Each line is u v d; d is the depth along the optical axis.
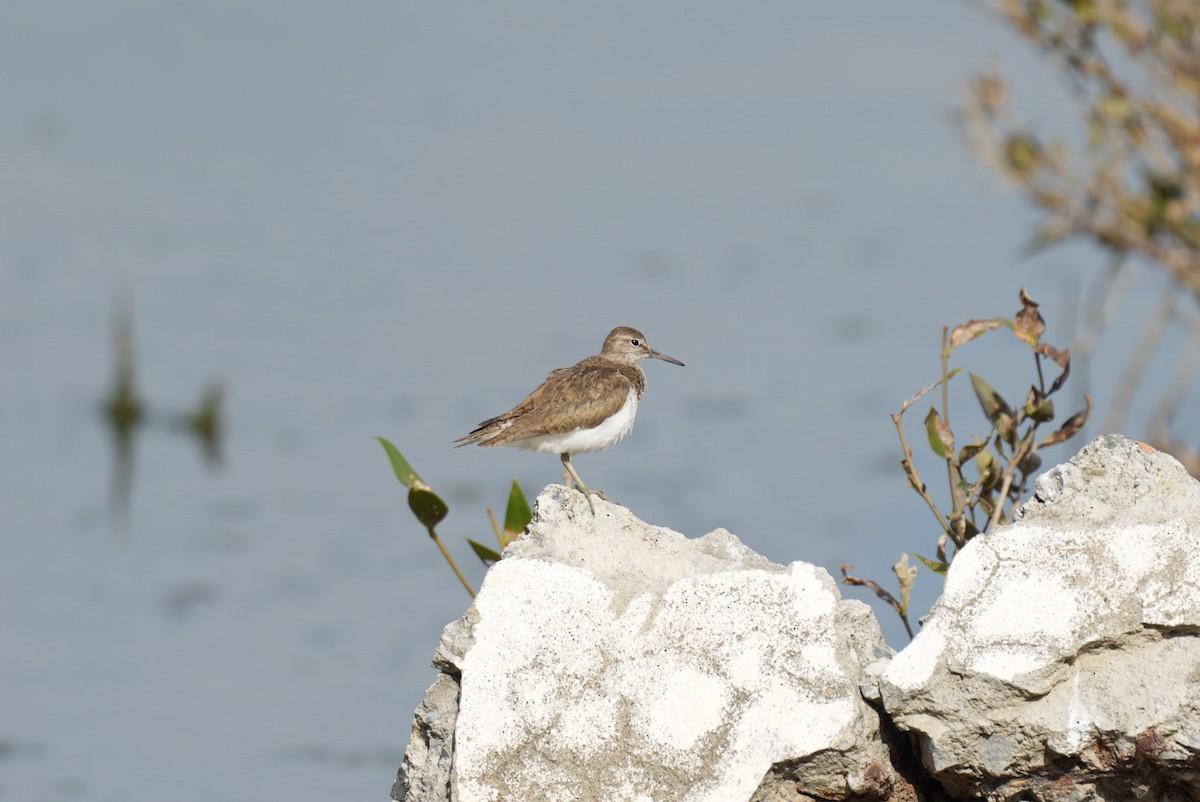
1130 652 7.39
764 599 7.68
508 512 9.94
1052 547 7.48
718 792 7.44
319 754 14.14
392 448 9.77
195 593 18.03
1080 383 20.66
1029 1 15.05
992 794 7.54
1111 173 15.48
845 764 7.51
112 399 23.84
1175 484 7.75
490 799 7.56
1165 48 15.12
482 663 7.71
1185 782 7.38
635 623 7.71
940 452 9.20
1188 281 15.74
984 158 15.56
